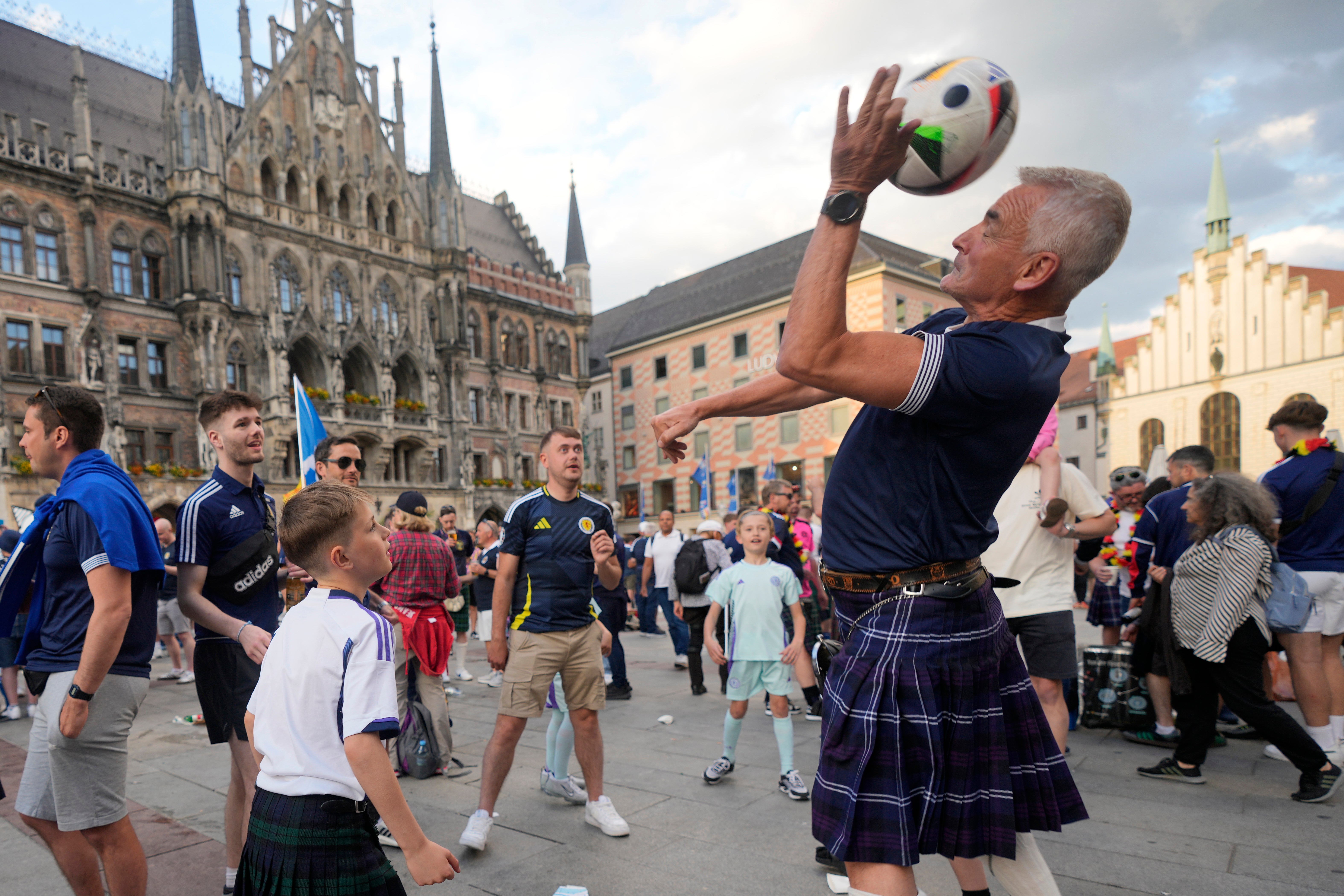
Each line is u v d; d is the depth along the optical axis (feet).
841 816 5.45
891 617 5.61
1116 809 13.62
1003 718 5.81
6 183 86.94
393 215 127.03
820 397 6.44
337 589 6.96
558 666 13.12
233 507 11.17
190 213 97.86
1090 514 14.06
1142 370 161.99
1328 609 15.83
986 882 6.67
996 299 5.59
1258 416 143.64
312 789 6.35
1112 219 5.19
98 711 8.85
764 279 147.64
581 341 161.27
